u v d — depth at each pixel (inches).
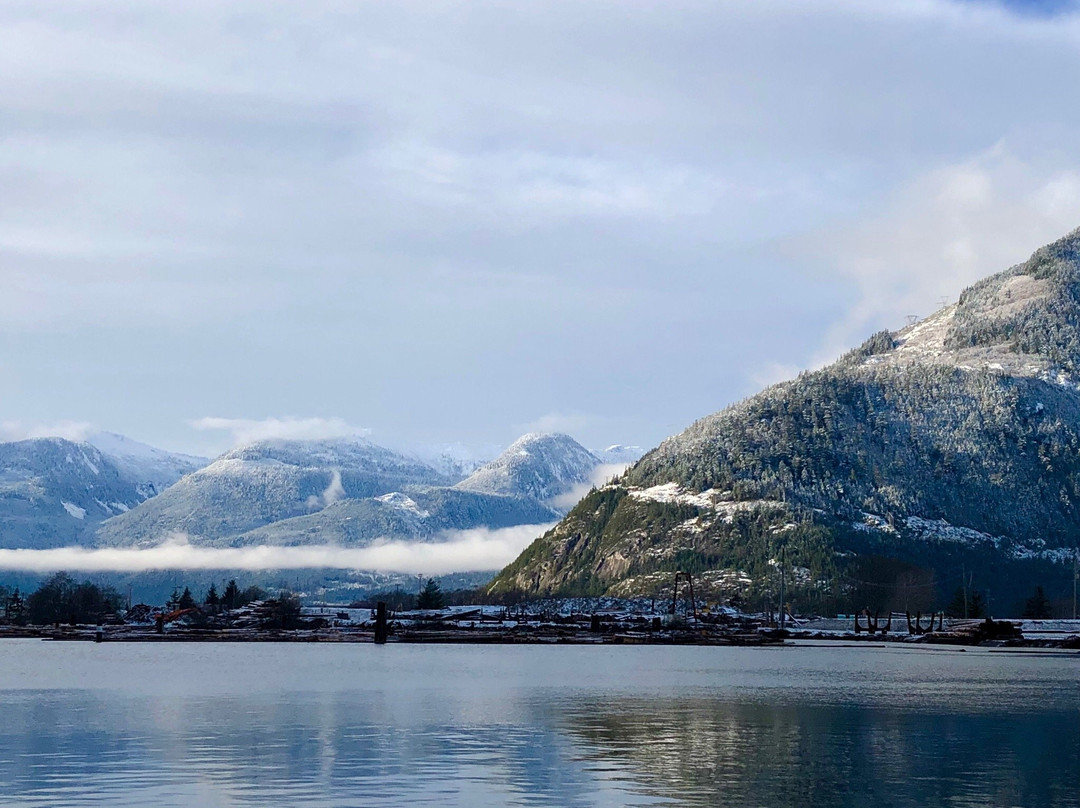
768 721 3949.3
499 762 2952.8
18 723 3784.5
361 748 3186.5
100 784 2632.9
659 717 4047.7
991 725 3890.3
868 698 4963.1
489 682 5802.2
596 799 2500.0
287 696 4849.9
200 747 3201.3
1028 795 2593.5
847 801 2512.3
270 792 2544.3
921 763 3014.3
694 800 2504.9
